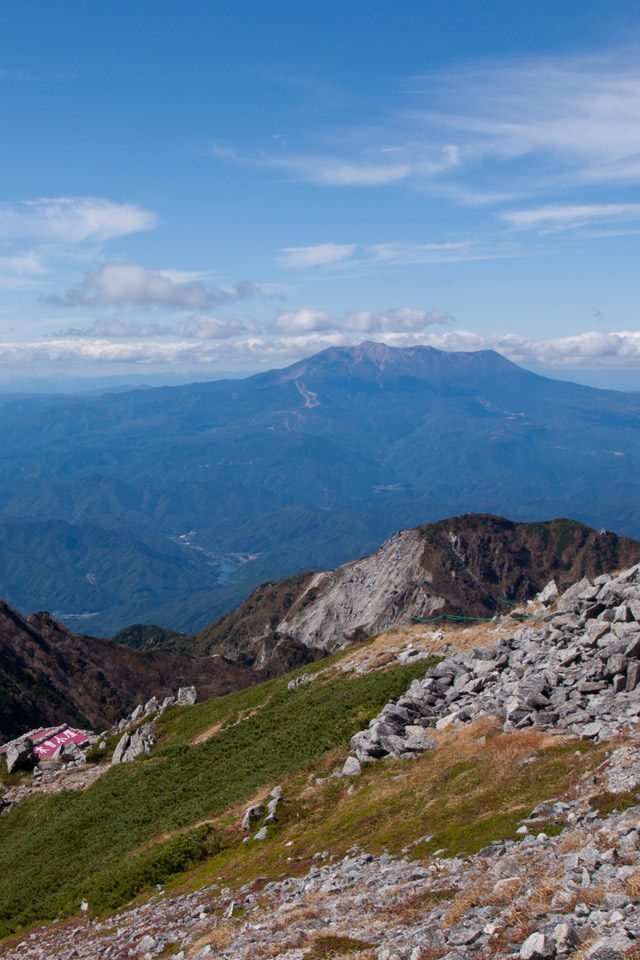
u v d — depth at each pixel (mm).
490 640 44906
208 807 36781
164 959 19172
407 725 32438
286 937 15984
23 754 67125
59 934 28297
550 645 32094
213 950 16891
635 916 10875
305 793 30984
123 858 34875
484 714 28766
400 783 26844
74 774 61344
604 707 24250
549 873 13914
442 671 35500
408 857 19109
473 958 11836
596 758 20438
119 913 27281
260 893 21422
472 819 20234
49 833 46000
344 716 40531
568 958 10500
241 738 46562
